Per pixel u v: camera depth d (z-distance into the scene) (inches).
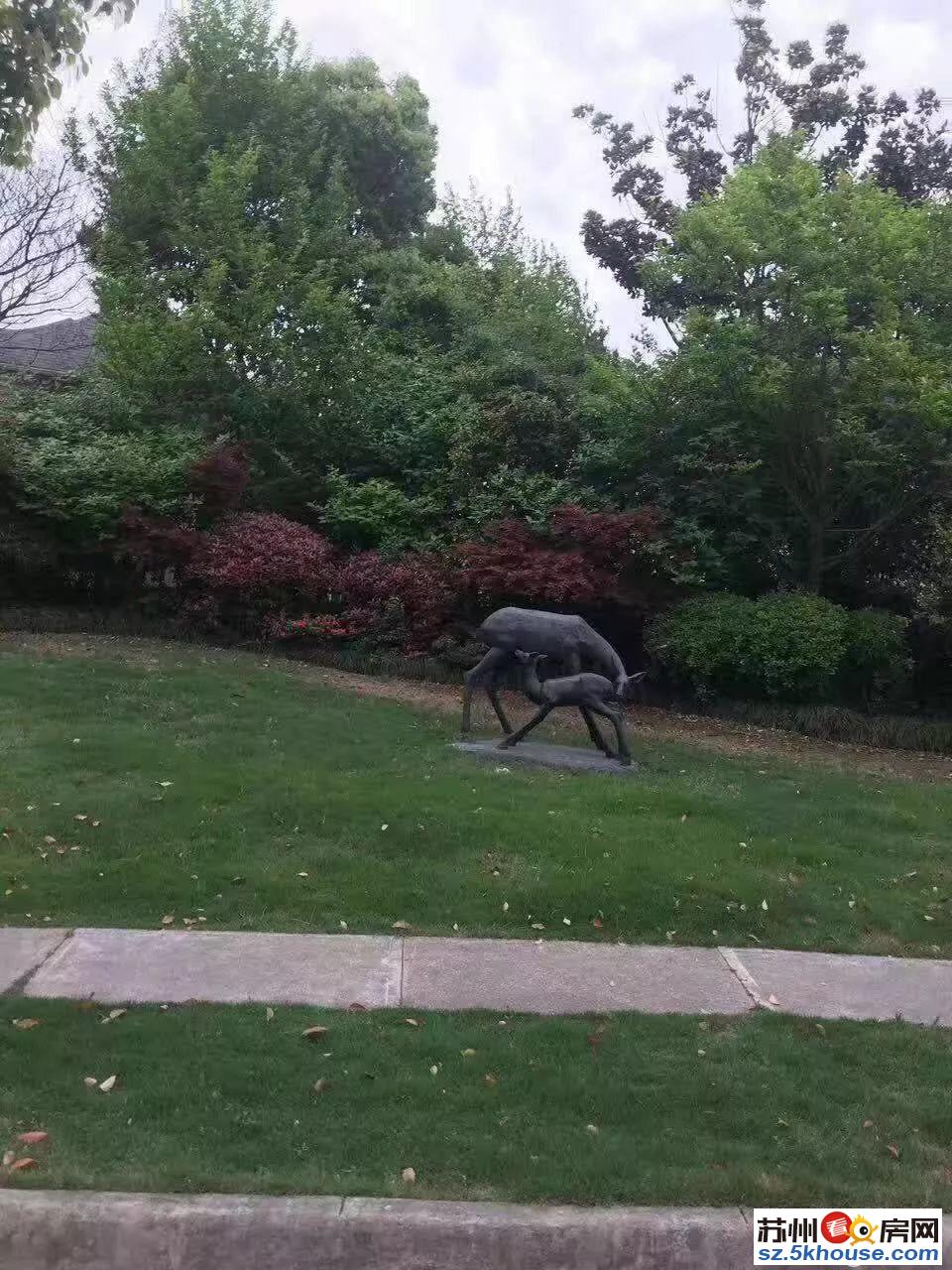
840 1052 199.2
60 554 620.1
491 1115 171.2
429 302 885.8
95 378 713.0
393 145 1058.1
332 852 294.7
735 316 621.6
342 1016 204.7
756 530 617.0
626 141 881.5
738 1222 147.1
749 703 556.4
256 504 676.1
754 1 832.3
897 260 584.4
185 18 858.1
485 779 367.2
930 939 265.9
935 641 599.5
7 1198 145.5
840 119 821.9
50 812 311.3
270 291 729.6
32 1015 199.5
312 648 594.6
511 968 233.1
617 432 634.8
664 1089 181.3
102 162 809.5
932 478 590.2
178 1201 146.5
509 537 567.8
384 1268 143.1
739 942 257.3
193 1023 197.6
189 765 358.9
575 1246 144.3
